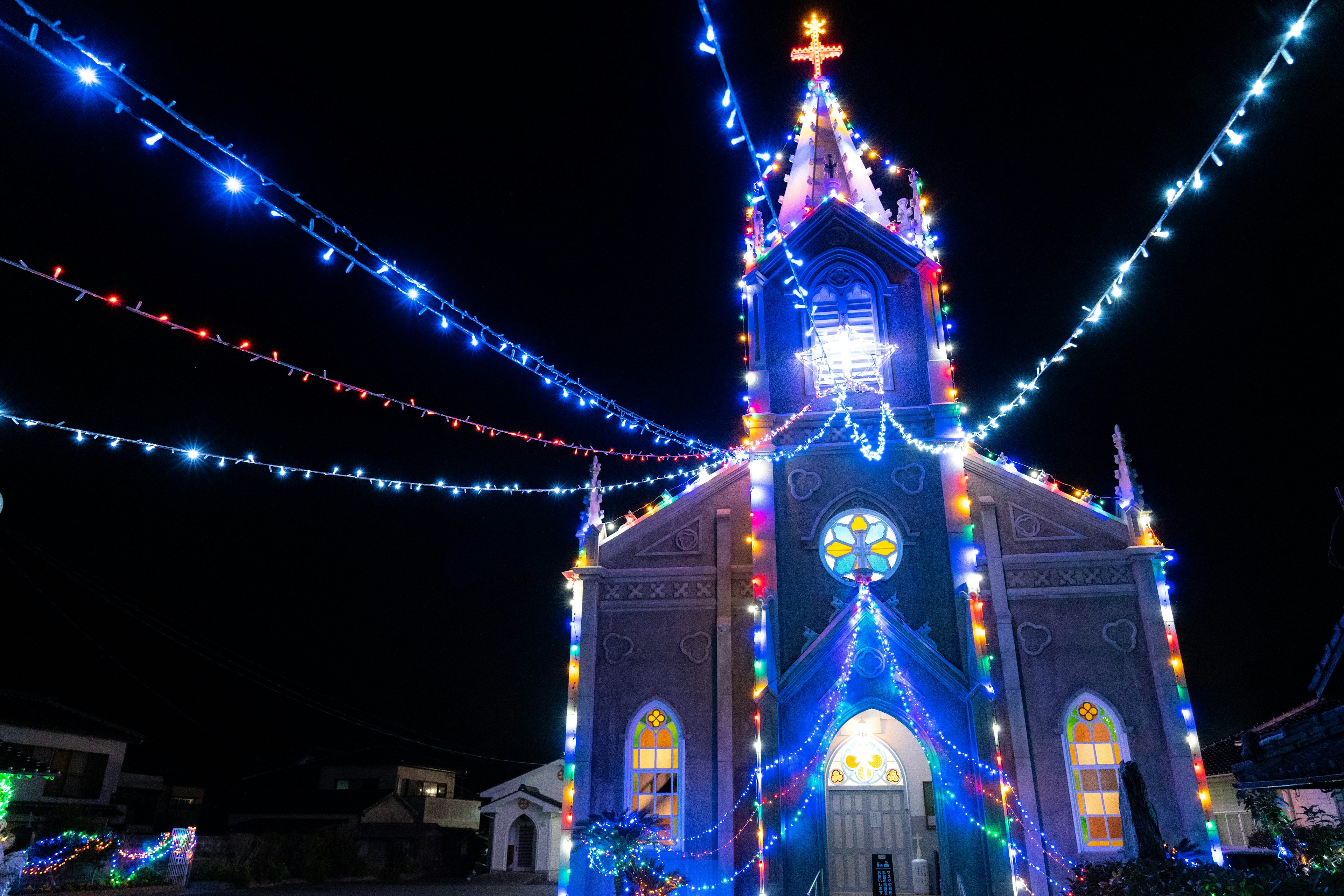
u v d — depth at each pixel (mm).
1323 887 8508
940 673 18906
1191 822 17719
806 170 25906
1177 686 18734
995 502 20969
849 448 21422
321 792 52469
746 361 22906
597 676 20484
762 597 19938
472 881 43188
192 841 32875
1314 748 11297
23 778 31609
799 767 18609
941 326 22469
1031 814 18219
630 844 18078
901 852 19938
